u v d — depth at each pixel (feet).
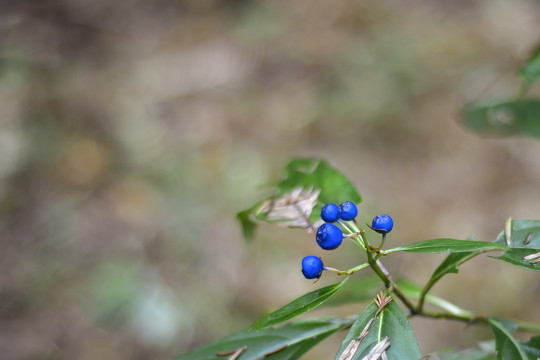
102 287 2.73
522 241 1.07
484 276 2.75
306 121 3.60
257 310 2.70
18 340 2.55
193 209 3.11
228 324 2.66
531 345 1.12
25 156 3.25
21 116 3.46
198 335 2.62
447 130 3.45
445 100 3.61
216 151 3.43
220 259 2.90
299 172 1.20
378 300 1.04
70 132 3.44
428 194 3.17
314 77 3.88
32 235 2.95
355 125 3.55
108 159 3.33
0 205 3.04
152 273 2.82
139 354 2.55
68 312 2.67
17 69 3.73
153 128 3.51
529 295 2.66
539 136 1.36
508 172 3.18
